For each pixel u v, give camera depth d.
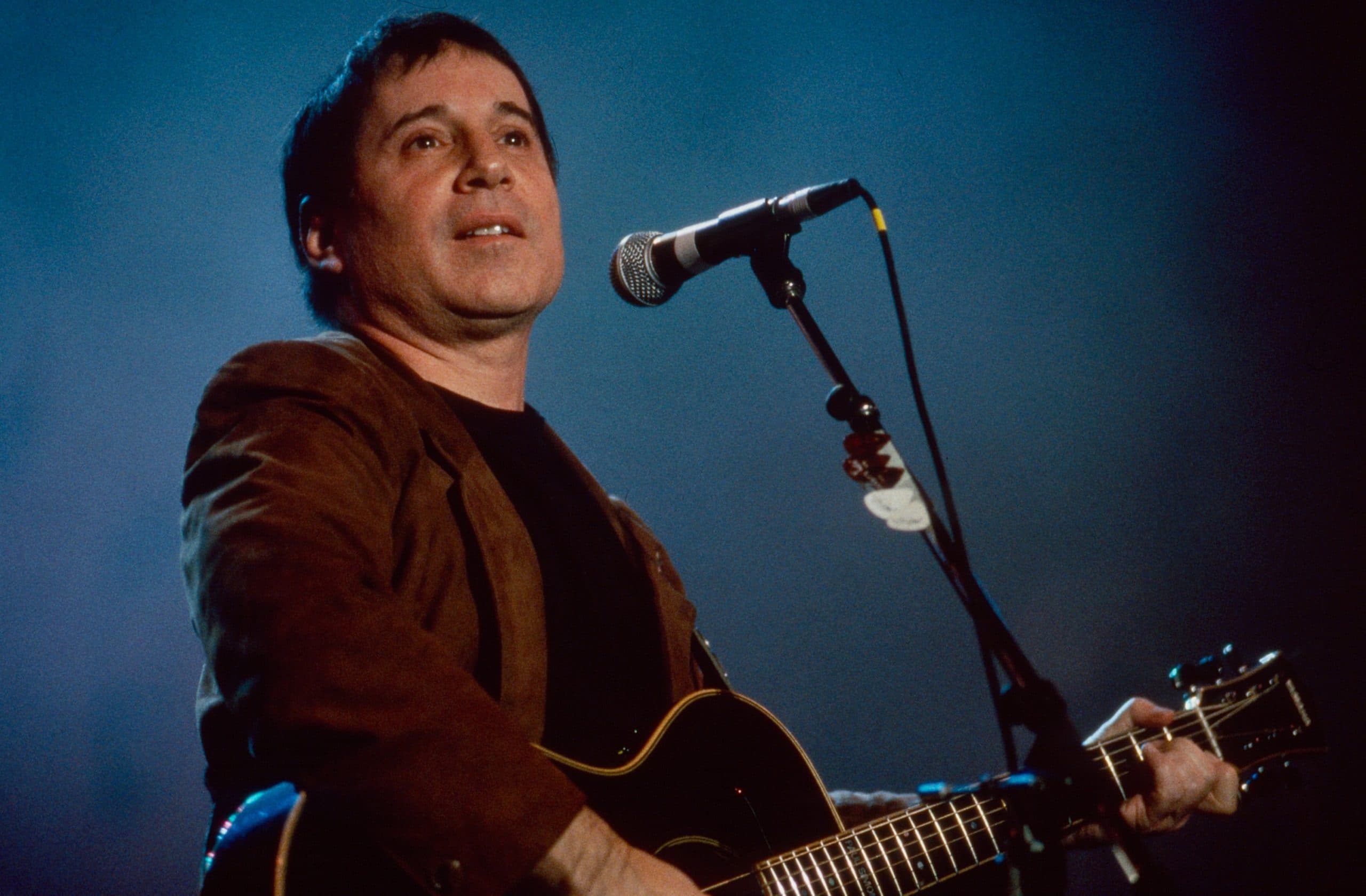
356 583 2.10
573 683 2.70
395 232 3.00
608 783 2.47
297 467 2.27
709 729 2.65
